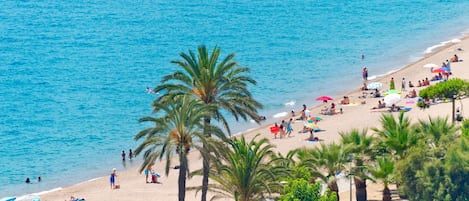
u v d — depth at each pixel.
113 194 184.88
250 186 141.50
